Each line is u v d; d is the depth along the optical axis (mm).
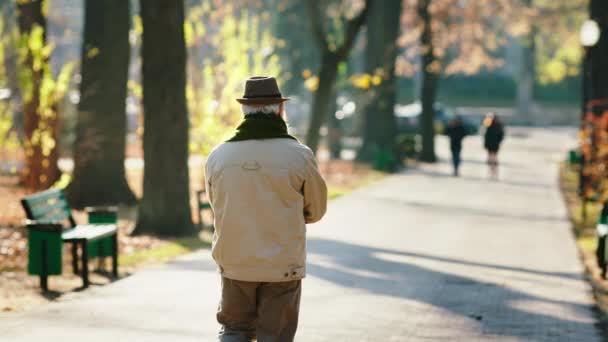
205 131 21672
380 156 33312
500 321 9148
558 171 33906
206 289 10352
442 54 47719
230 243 5414
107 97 21281
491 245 15219
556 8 63531
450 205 21906
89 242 11773
